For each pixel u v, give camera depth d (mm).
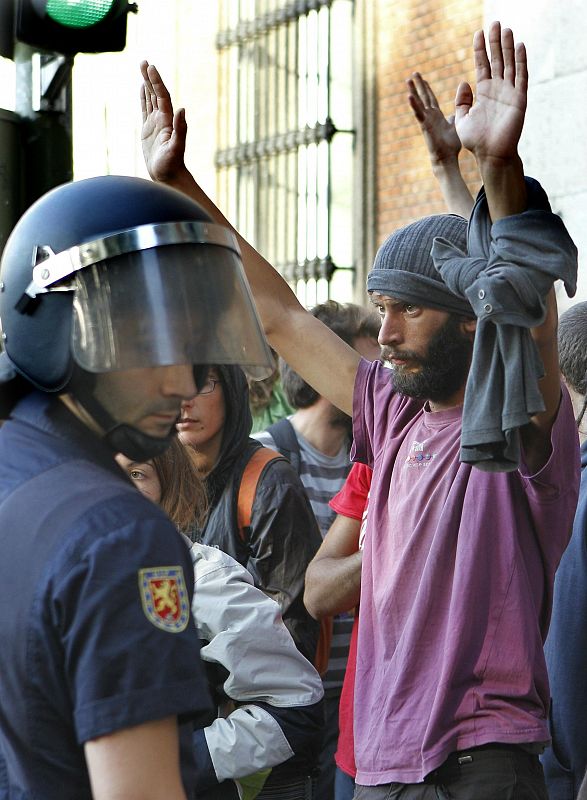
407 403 3215
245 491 3715
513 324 2479
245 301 2002
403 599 2939
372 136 9492
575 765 3229
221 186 10797
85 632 1687
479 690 2791
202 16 10984
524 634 2812
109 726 1664
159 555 1739
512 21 7730
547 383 2723
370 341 4969
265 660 3123
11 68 6973
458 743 2771
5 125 4539
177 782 1712
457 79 8688
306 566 3688
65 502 1765
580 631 3225
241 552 3697
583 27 7297
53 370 1885
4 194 4543
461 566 2838
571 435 2879
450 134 3785
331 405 4672
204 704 1730
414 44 9094
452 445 2998
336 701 4176
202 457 3770
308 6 9922
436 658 2844
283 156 10219
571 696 3225
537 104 7539
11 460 1869
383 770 2846
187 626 1744
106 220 1905
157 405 1907
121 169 11133
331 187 9820
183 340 1900
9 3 4527
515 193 2549
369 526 3137
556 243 2510
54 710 1740
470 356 3053
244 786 3148
